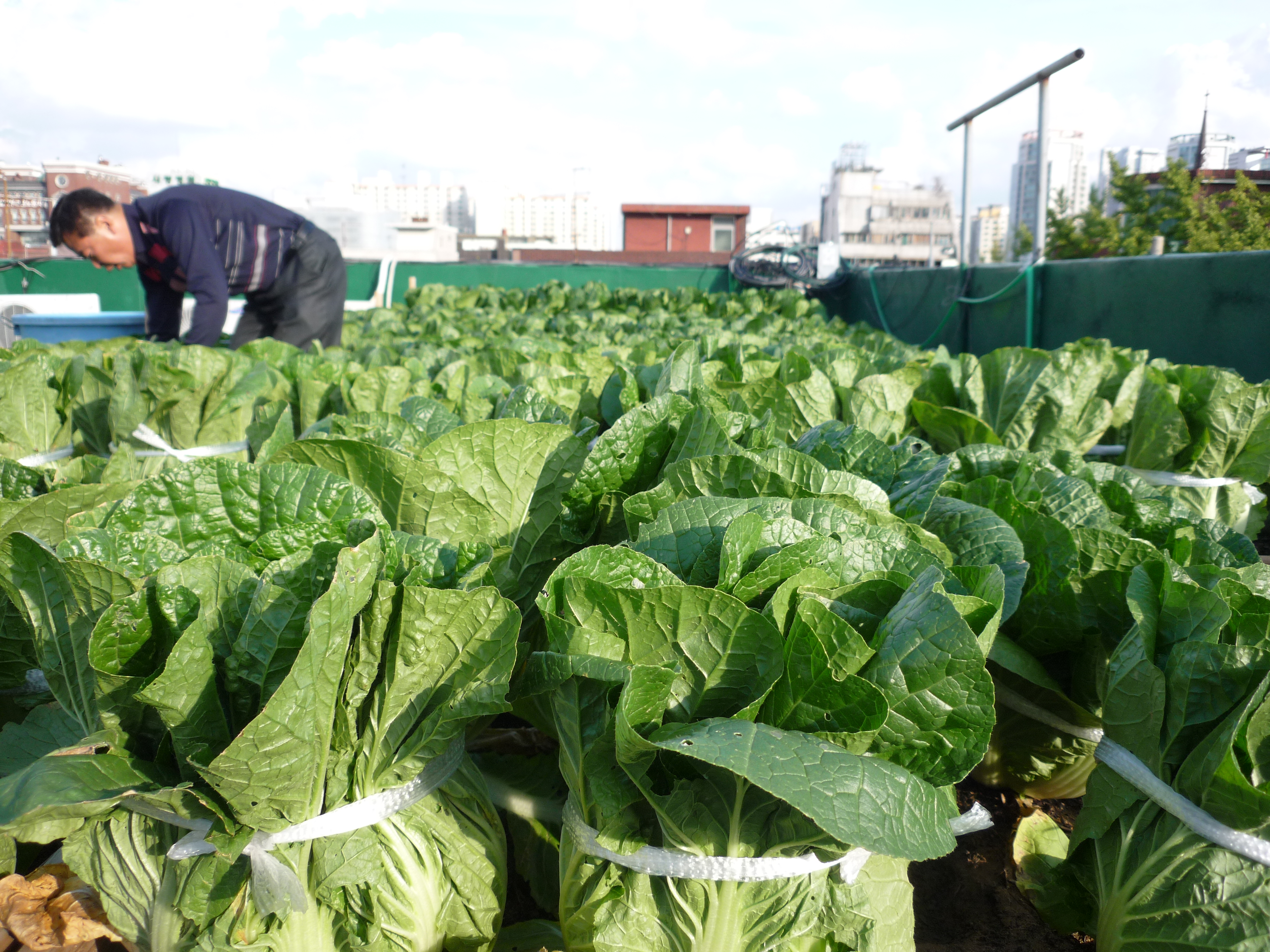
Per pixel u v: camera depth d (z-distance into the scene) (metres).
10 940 2.10
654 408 2.84
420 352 6.54
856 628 1.89
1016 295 12.40
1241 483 4.46
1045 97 11.19
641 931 1.91
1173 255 9.38
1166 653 2.13
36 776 1.65
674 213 43.44
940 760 1.77
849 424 3.18
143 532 1.99
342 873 1.88
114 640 1.75
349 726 1.88
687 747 1.61
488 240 70.06
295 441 2.49
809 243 25.11
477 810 2.20
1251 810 1.87
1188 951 1.94
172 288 7.90
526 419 3.27
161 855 1.92
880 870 1.97
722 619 1.80
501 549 2.14
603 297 19.02
